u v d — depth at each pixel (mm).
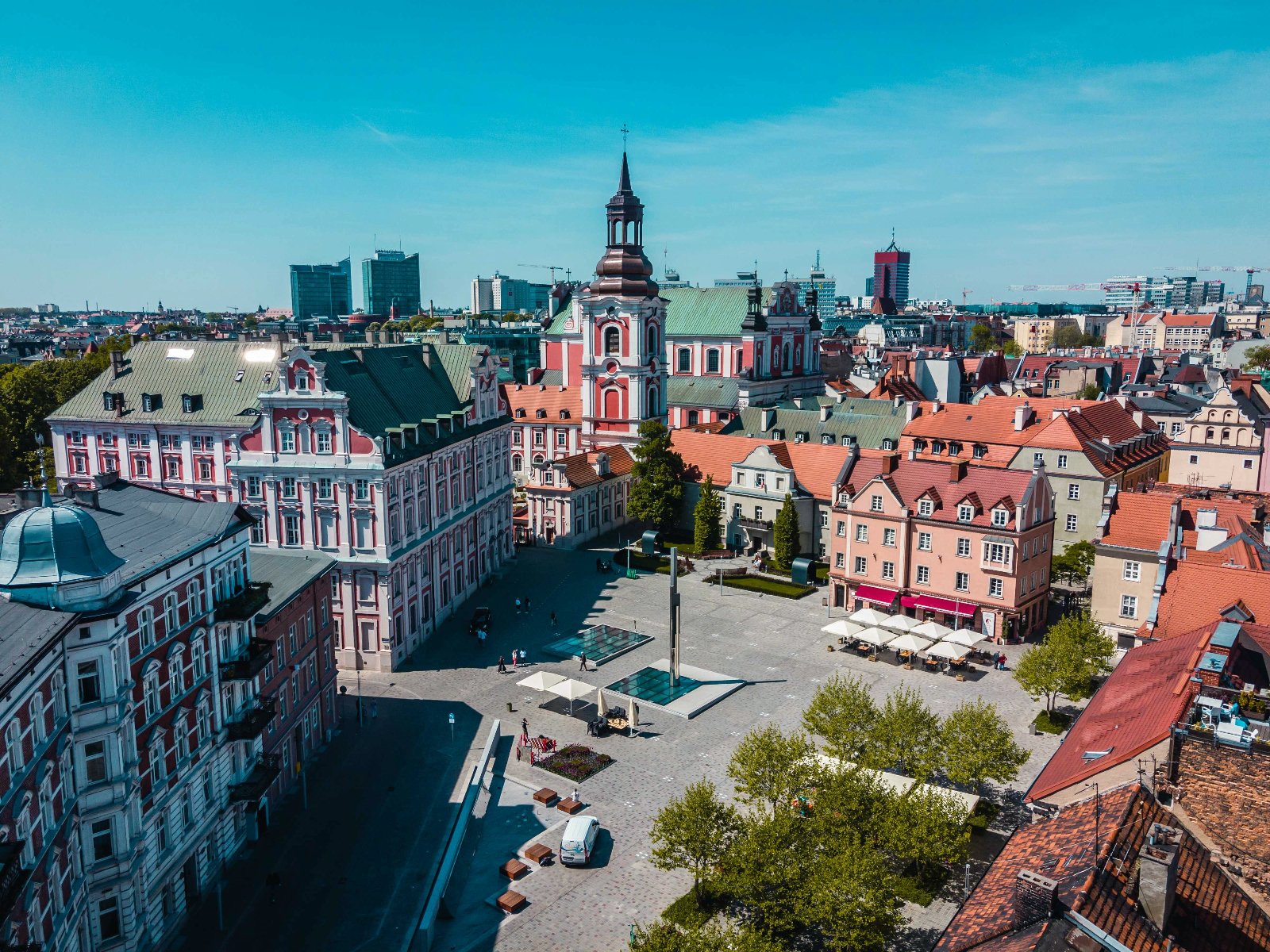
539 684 84875
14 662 41281
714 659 96375
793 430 157375
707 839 53562
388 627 94562
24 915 40781
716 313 183875
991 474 100375
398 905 58188
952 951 33969
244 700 64438
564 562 132875
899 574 104875
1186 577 67688
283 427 94250
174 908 55719
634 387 159000
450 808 69375
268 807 67625
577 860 61906
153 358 129250
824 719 67688
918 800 56094
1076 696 76938
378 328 145625
